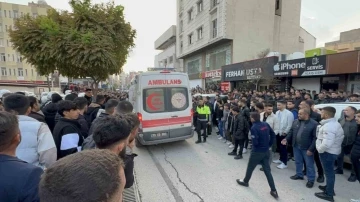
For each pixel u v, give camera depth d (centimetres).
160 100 618
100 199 63
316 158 419
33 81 3672
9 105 219
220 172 470
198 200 354
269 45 2278
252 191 383
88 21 679
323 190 376
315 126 396
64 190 60
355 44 2256
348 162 442
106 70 709
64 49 637
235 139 573
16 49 704
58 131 245
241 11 2145
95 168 66
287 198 357
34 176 121
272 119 528
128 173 194
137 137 602
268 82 1468
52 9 731
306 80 1325
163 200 355
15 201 113
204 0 2441
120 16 759
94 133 170
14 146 140
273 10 2289
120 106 310
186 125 650
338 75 1142
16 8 3750
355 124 424
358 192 375
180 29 3225
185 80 663
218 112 820
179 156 583
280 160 521
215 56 2467
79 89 1816
